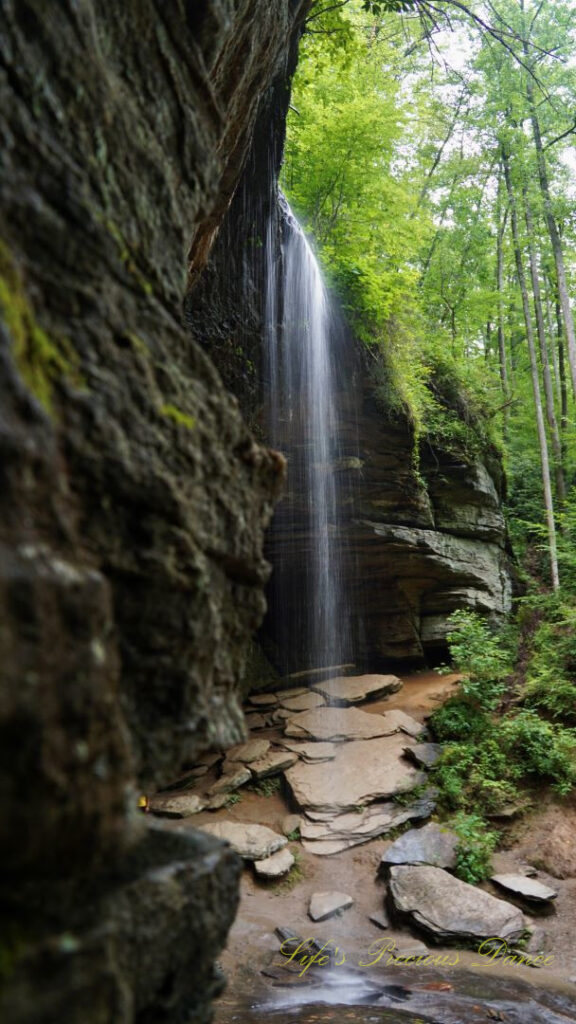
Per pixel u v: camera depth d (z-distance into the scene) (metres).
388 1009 5.14
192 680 2.01
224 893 2.05
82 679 1.34
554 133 15.88
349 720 10.57
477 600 12.84
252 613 2.45
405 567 12.34
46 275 1.65
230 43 3.79
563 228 15.74
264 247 9.30
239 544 2.30
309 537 11.85
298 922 7.03
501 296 17.22
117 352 1.84
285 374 10.02
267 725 10.99
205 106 2.95
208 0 3.00
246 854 7.89
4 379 1.28
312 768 9.60
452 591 12.76
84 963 1.32
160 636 1.88
